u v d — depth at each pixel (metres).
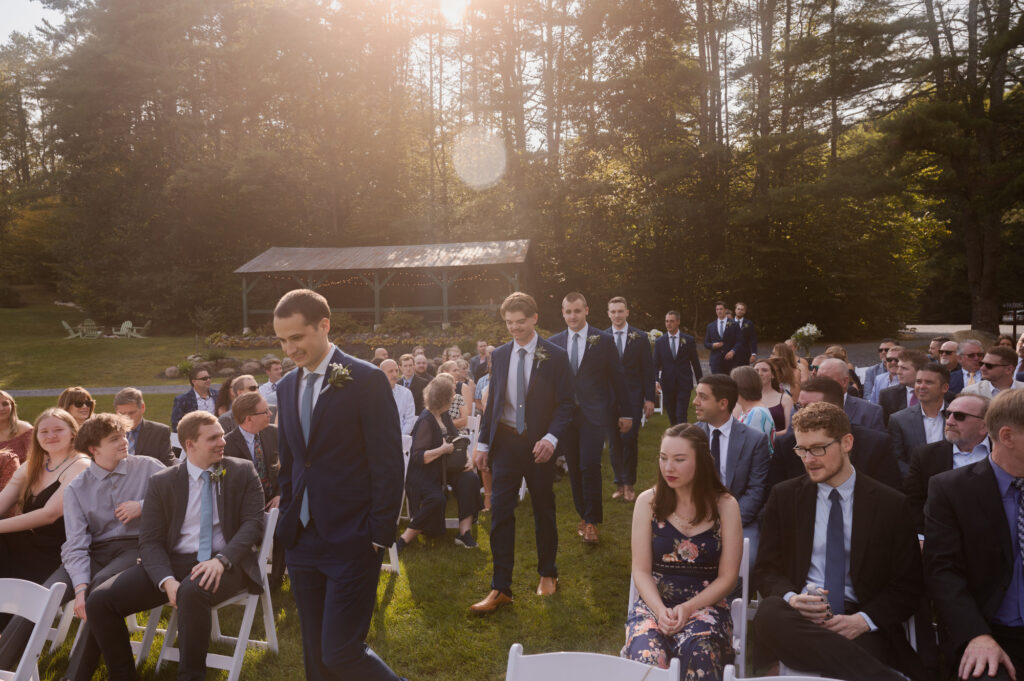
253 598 4.14
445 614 4.89
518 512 7.39
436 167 41.09
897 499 3.48
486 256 28.08
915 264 31.84
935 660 3.41
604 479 8.73
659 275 30.80
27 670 3.03
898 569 3.43
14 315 39.84
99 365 24.73
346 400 3.18
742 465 4.77
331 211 38.03
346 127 36.94
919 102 21.48
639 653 3.23
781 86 28.53
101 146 37.97
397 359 24.27
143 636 4.51
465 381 9.02
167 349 27.17
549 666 2.46
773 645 3.40
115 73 37.69
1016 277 31.36
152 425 6.04
